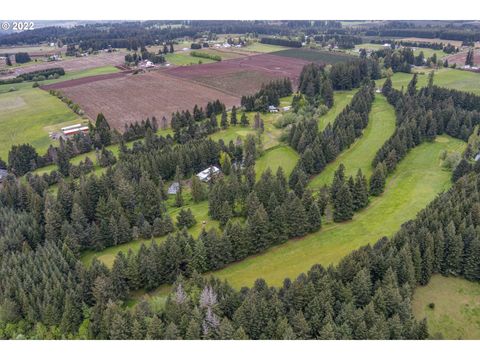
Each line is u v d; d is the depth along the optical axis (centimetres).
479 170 10112
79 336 5912
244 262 8000
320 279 5853
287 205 8525
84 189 9825
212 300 5794
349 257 6344
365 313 5347
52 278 6844
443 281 6775
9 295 6600
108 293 6644
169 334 5253
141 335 5438
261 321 5459
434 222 7088
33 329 6228
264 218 8119
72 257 7756
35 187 11031
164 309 6003
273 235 8281
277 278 7431
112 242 9019
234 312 5709
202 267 7569
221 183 10106
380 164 10344
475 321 5997
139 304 6059
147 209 9838
